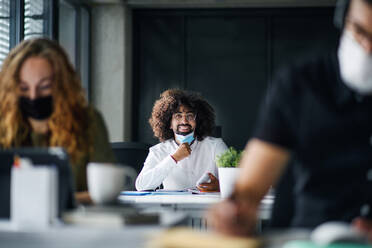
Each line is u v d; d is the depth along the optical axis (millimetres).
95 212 1392
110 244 1090
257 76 7328
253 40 7336
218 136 4035
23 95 1812
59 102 1839
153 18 7457
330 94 1424
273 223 1594
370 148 1384
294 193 1545
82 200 1835
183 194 2969
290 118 1444
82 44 7031
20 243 1119
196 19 7414
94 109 2076
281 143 1445
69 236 1175
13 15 4699
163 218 1490
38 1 5336
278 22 7320
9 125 1837
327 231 995
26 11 5035
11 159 1450
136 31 7473
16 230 1275
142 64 7461
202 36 7402
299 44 7281
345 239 974
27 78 1793
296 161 1474
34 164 1439
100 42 7172
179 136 3746
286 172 1567
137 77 7465
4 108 1835
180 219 1474
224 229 1169
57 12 5691
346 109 1402
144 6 7312
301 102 1438
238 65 7348
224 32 7379
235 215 1182
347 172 1399
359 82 1360
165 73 7430
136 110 7461
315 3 7094
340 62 1434
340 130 1397
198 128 3844
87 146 1973
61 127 1865
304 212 1453
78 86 1946
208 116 3854
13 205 1327
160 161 3787
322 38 7254
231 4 7195
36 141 1918
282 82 1475
